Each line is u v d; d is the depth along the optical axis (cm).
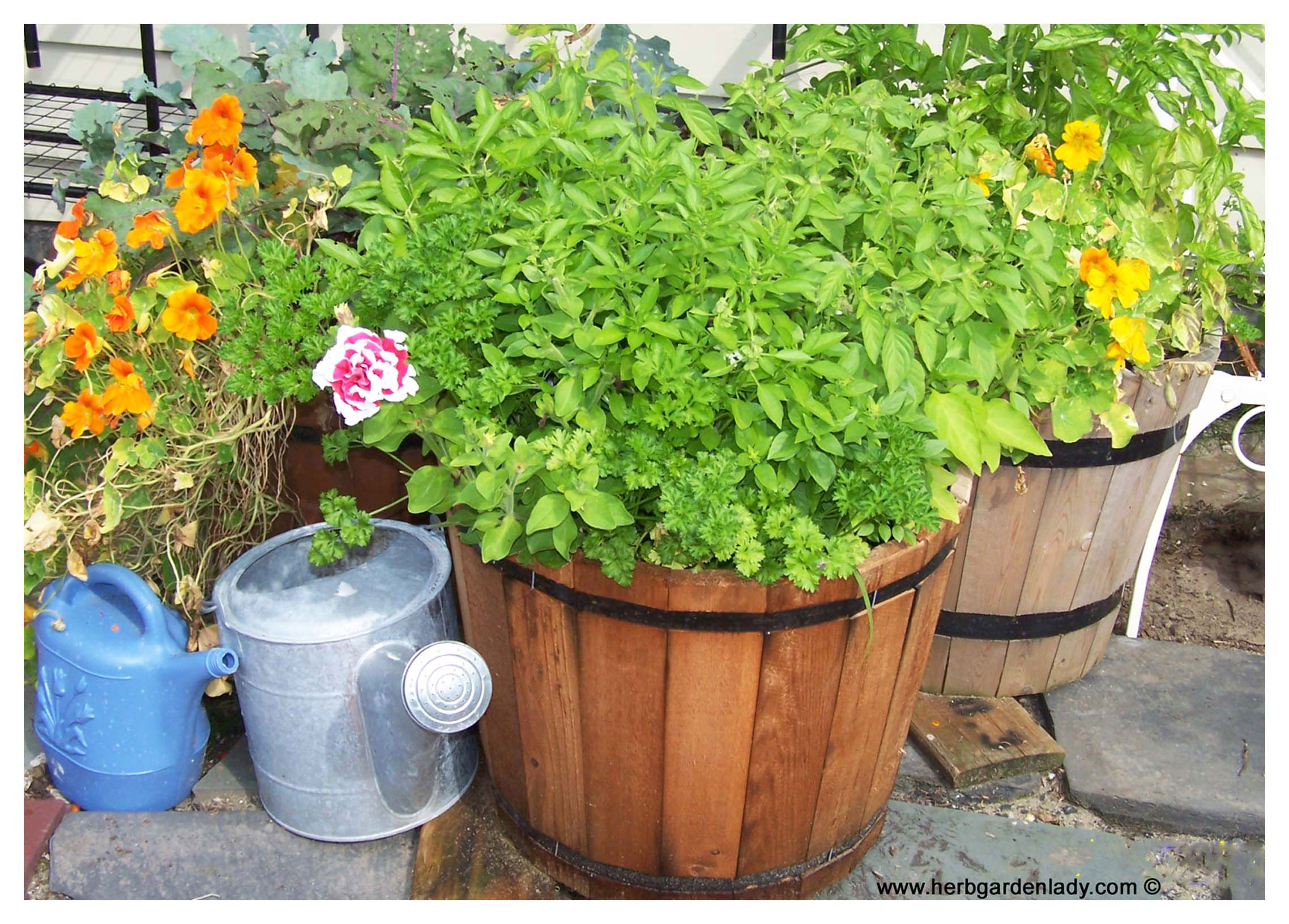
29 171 283
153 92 219
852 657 146
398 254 151
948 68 209
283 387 160
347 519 169
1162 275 192
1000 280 154
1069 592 209
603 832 165
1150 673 229
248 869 181
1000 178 179
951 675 221
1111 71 224
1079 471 192
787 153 180
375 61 221
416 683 157
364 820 182
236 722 217
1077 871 186
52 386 186
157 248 183
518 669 158
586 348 134
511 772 174
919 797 204
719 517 129
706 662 141
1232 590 260
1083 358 175
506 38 278
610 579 138
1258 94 283
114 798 190
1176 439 203
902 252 163
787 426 142
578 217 146
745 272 140
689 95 281
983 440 156
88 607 188
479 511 151
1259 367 286
